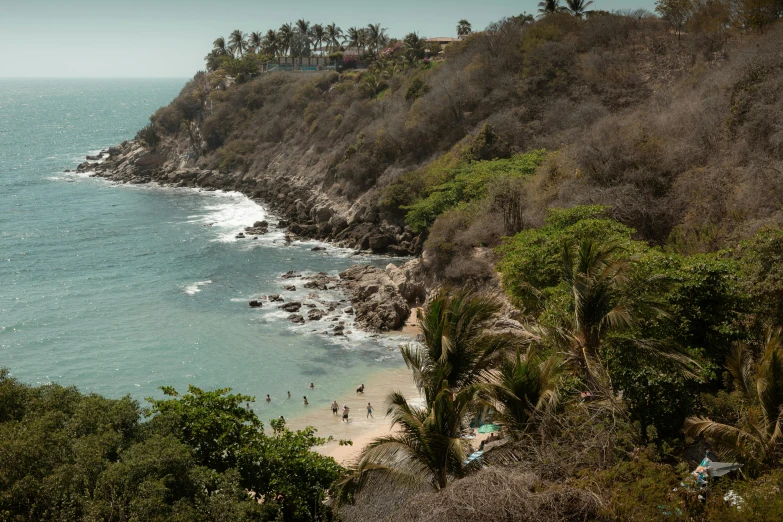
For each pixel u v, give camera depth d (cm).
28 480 1431
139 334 4872
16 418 1780
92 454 1509
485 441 2214
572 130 6344
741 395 1806
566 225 3528
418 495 1509
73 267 6544
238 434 1886
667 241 3894
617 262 1933
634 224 4094
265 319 5097
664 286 2191
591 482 1397
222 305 5425
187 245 7275
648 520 1259
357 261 6538
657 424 1881
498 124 6931
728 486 1416
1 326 5025
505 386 1716
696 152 4341
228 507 1485
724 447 1614
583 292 1889
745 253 2650
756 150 3959
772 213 3353
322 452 3253
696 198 3972
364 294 5328
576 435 1606
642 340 1947
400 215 6888
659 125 4853
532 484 1384
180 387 4066
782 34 5325
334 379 4138
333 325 4941
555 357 1789
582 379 1905
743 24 6644
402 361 4356
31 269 6494
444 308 1917
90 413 1725
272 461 1819
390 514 1570
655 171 4428
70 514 1390
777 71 4478
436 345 1883
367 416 3688
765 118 4034
